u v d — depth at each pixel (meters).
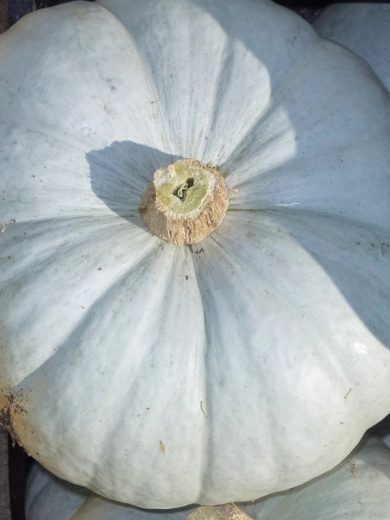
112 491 0.47
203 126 0.47
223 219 0.46
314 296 0.44
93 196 0.46
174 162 0.44
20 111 0.47
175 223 0.44
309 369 0.43
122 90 0.47
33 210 0.45
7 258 0.45
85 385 0.43
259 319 0.43
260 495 0.47
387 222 0.47
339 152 0.47
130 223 0.46
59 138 0.46
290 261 0.44
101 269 0.44
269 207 0.46
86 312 0.44
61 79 0.47
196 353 0.43
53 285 0.44
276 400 0.43
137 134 0.47
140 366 0.43
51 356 0.44
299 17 0.53
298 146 0.47
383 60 0.61
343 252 0.45
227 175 0.47
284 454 0.44
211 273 0.44
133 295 0.43
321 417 0.44
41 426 0.45
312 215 0.46
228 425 0.43
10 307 0.44
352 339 0.44
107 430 0.44
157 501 0.47
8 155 0.46
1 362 0.45
